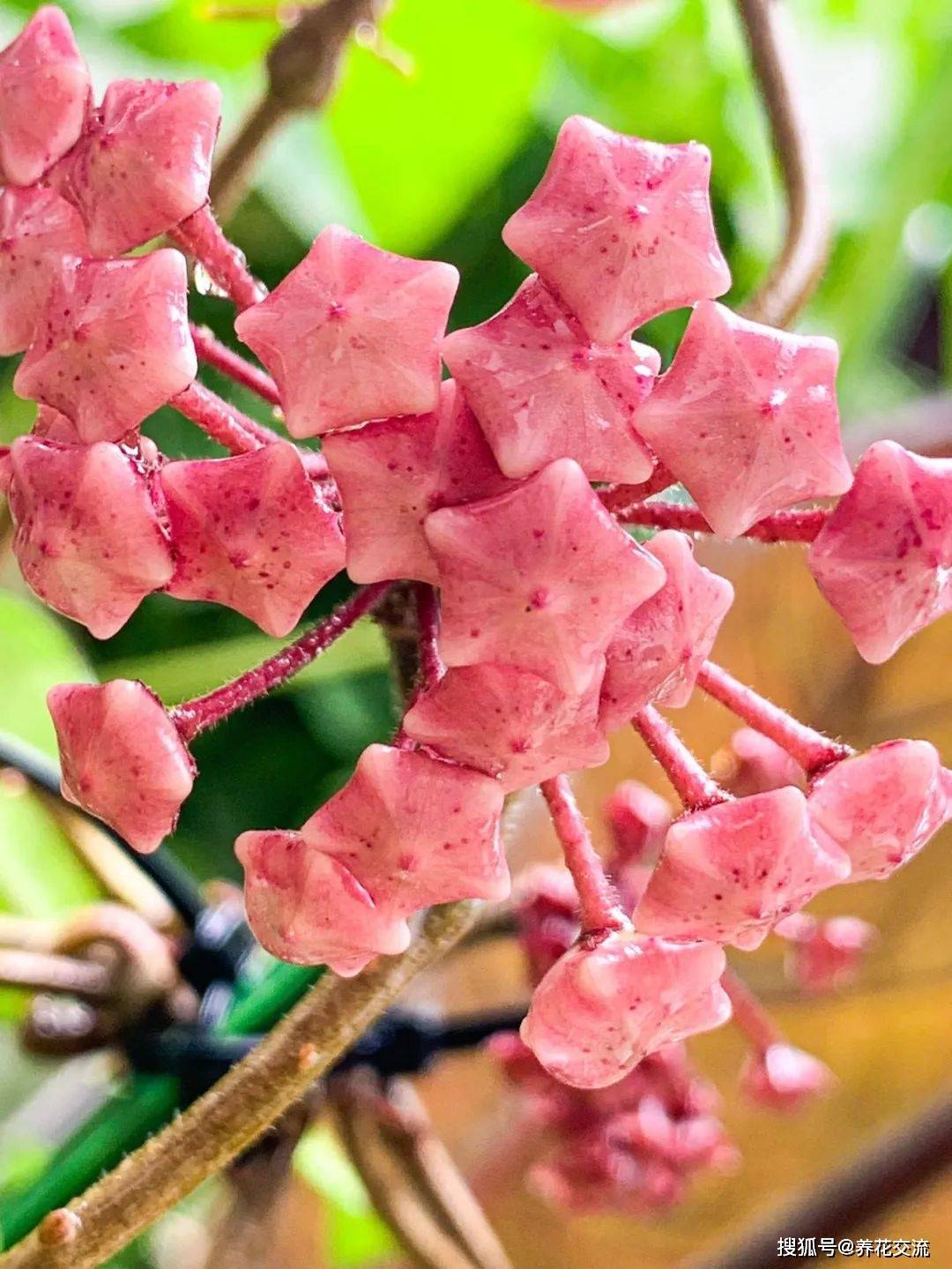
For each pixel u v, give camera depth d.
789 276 0.25
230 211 0.25
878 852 0.20
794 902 0.20
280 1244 0.32
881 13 0.37
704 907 0.20
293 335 0.20
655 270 0.20
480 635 0.20
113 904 0.26
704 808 0.20
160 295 0.20
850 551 0.20
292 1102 0.22
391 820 0.20
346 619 0.21
